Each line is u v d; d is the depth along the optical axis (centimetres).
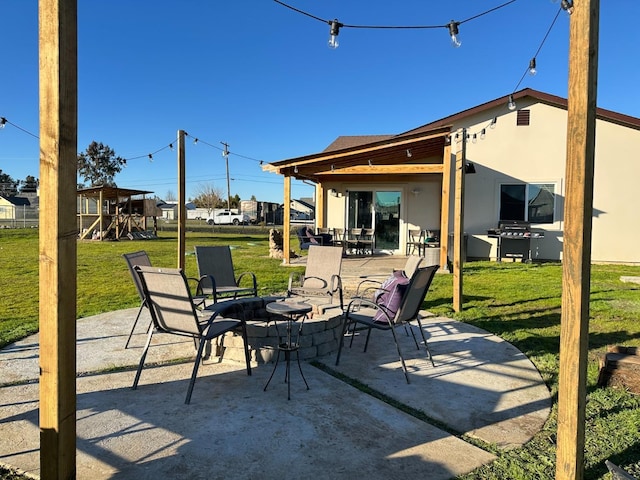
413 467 212
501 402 293
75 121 166
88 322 494
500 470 210
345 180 1377
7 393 296
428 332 471
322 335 387
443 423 262
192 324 305
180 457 219
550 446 235
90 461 215
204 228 3028
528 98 1172
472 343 429
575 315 175
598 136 1138
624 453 224
